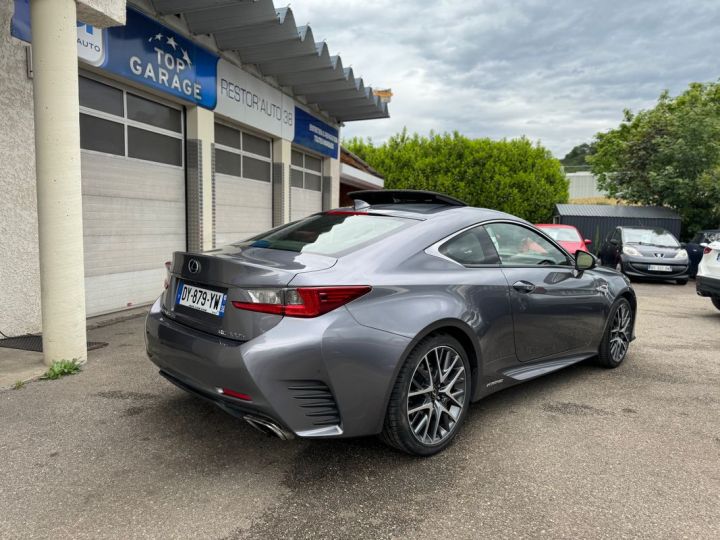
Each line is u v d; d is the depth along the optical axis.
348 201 19.69
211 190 8.33
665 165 21.11
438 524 2.27
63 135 4.01
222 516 2.28
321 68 9.67
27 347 4.74
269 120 10.23
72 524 2.19
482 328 3.16
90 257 6.29
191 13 7.28
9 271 5.11
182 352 2.73
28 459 2.73
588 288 4.27
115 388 3.81
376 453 2.94
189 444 2.96
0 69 4.90
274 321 2.46
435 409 2.93
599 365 4.79
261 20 7.39
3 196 5.01
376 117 14.03
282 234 3.40
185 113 7.91
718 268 7.56
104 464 2.71
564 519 2.32
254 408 2.46
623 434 3.28
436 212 3.48
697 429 3.39
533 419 3.50
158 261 7.47
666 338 6.24
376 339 2.58
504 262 3.58
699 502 2.49
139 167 7.01
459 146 25.75
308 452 2.92
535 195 25.06
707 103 21.48
